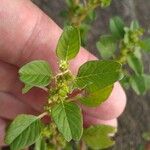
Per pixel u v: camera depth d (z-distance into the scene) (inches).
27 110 4.6
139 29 4.4
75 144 5.3
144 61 6.1
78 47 3.0
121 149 5.8
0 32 3.9
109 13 6.1
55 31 3.9
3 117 4.7
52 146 4.1
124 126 5.9
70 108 3.0
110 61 2.9
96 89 3.0
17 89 4.4
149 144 5.8
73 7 4.6
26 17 3.9
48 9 6.0
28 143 3.1
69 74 3.1
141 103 6.0
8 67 4.2
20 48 4.0
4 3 3.8
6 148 5.4
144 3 6.3
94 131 3.8
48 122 4.0
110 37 4.6
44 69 3.0
